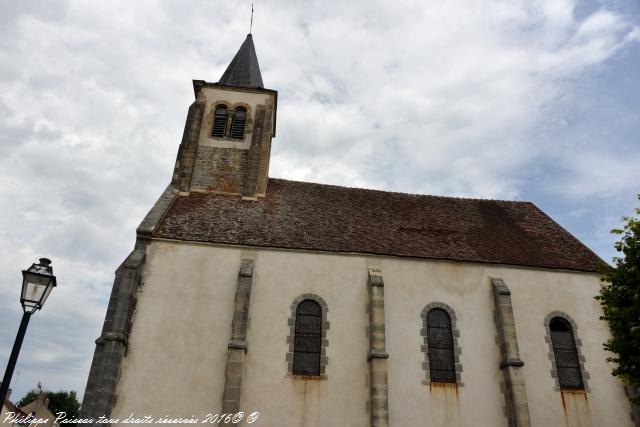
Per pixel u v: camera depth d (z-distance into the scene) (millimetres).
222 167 22703
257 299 17062
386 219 21750
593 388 17250
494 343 17531
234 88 24906
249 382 15688
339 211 21844
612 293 14875
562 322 18516
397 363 16719
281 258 17984
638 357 13820
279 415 15344
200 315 16531
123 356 15422
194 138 23000
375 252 18516
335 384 16031
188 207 20156
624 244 15023
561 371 17578
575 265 19547
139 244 17438
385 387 15656
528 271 19188
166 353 15758
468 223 22453
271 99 24906
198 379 15500
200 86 24828
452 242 20281
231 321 16562
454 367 17016
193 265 17391
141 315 16219
